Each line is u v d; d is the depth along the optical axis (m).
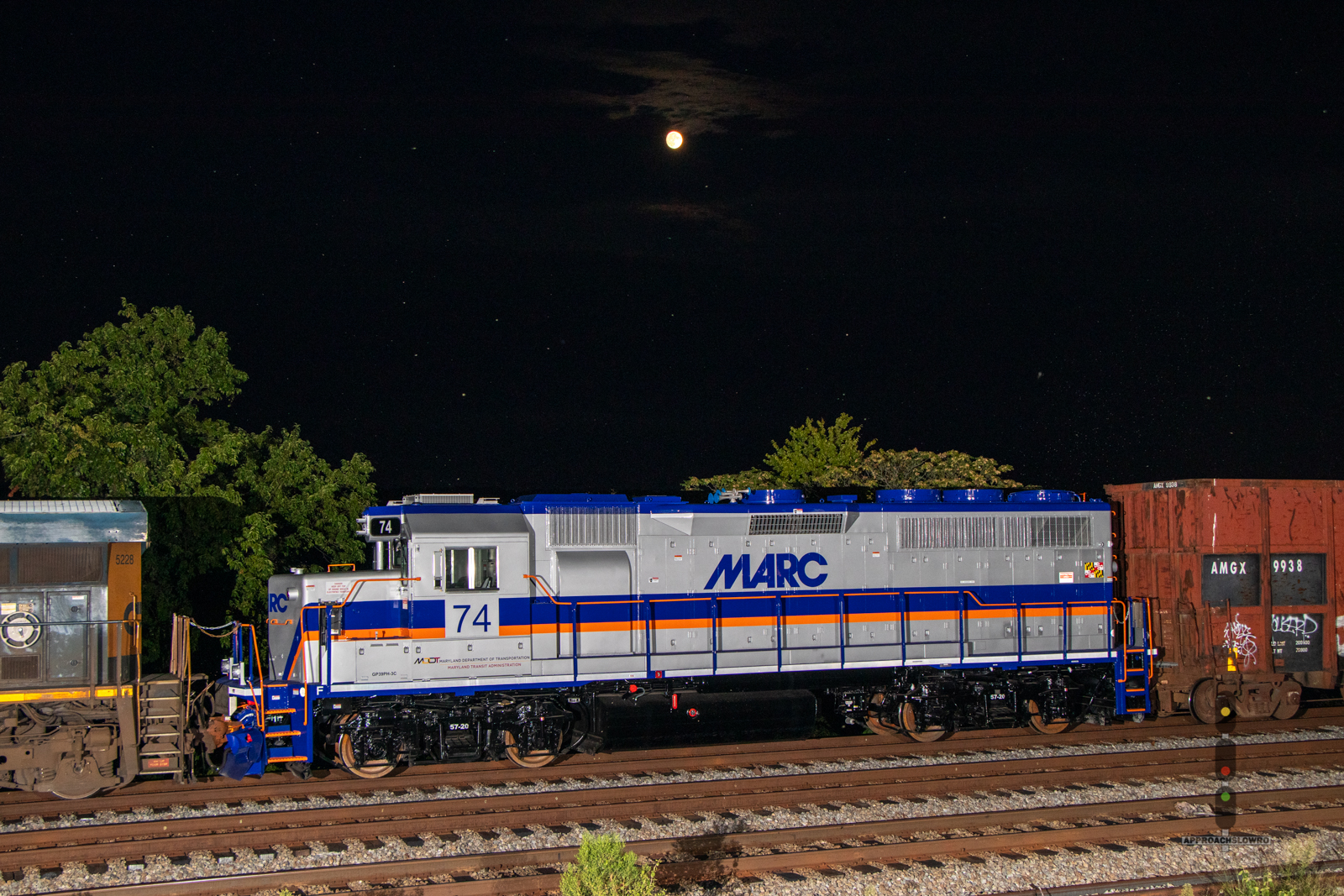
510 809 12.59
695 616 16.09
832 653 16.64
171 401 21.91
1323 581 18.92
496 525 15.16
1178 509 18.50
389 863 10.41
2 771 13.06
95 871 10.55
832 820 12.27
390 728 14.54
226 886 10.04
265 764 14.13
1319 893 9.61
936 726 16.81
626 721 15.17
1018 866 10.80
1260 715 18.50
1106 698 17.81
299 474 23.22
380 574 14.80
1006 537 17.64
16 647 13.17
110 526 13.67
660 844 11.07
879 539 17.08
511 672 15.09
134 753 13.39
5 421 19.89
